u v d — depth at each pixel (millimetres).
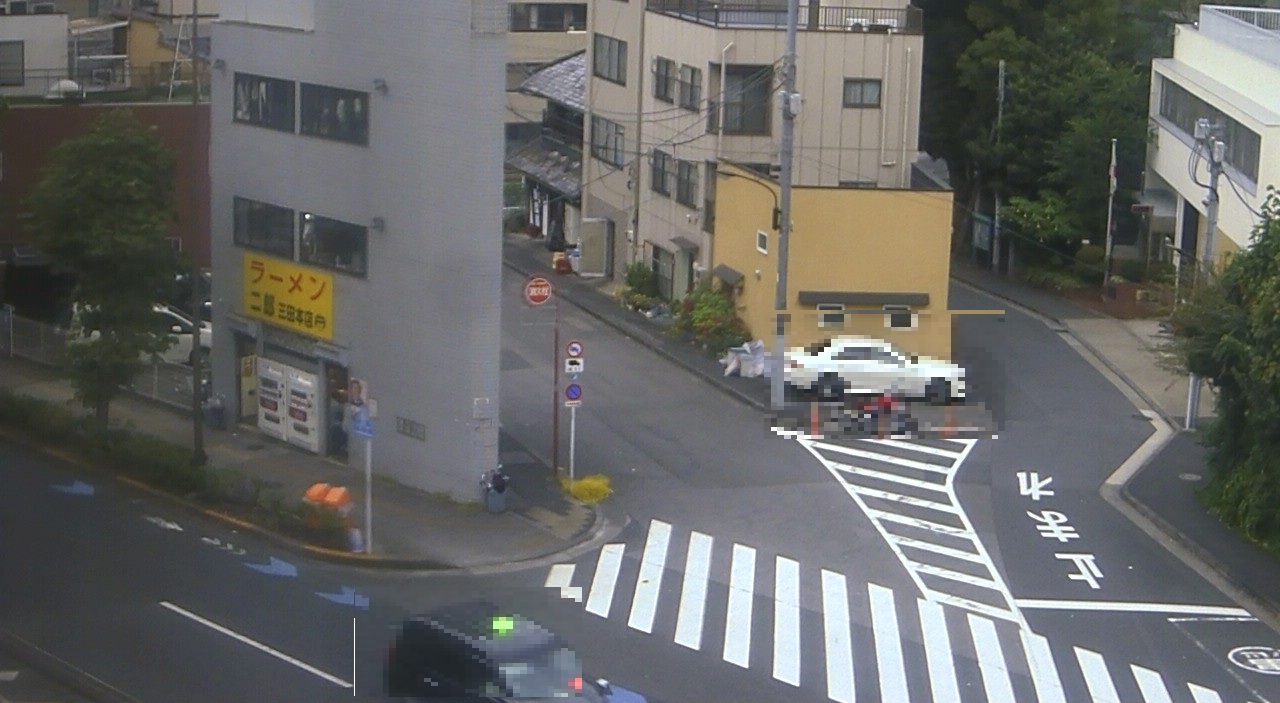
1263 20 49531
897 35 45219
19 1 51656
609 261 52938
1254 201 40156
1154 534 29953
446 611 22703
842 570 27469
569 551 28031
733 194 43000
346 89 31000
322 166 31844
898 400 38500
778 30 44625
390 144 30344
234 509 29328
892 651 23844
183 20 55375
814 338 40469
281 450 33594
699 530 29375
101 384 32781
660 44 48062
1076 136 51562
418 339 30484
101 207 32156
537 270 53781
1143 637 24828
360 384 28375
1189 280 34969
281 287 33250
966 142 55781
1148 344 44906
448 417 30141
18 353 41406
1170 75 49562
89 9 61812
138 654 22250
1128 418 37969
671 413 37250
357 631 23391
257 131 33219
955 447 35312
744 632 24406
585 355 42469
